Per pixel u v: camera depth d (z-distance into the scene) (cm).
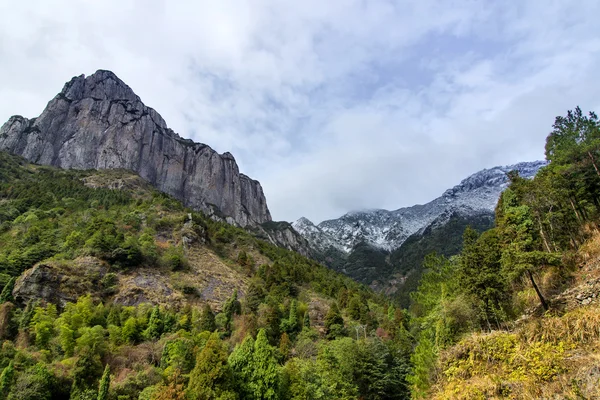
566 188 4500
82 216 11262
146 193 18338
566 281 3425
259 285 9600
